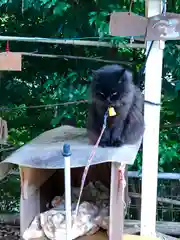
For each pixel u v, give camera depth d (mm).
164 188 2873
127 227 2213
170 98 2920
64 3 2754
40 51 3062
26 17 2998
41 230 1803
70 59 3051
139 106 1989
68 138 2121
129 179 2811
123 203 1682
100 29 2654
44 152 1783
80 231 1800
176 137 3072
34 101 3107
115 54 3023
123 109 1911
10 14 3006
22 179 1745
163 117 3027
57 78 3033
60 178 2213
